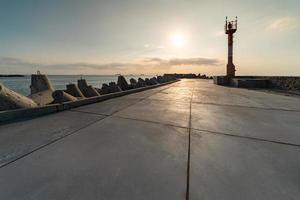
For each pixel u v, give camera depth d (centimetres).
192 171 200
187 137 305
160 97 805
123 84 1470
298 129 347
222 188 171
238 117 440
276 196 161
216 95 876
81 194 161
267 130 342
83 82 1022
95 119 416
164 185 175
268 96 832
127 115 457
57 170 200
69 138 295
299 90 1068
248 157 234
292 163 220
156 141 287
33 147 258
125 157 232
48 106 479
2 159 222
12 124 371
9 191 164
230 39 1681
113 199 155
